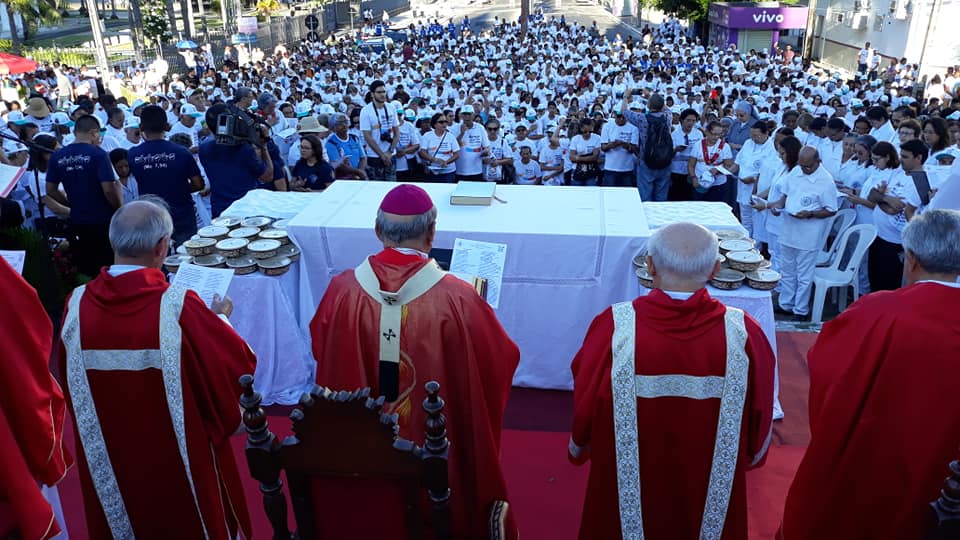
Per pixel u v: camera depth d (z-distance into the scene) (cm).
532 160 991
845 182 714
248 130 574
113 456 269
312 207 457
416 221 257
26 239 533
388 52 2980
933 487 229
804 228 602
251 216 493
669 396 240
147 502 274
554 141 979
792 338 515
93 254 589
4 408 252
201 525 276
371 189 500
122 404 261
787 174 617
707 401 239
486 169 987
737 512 253
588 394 248
